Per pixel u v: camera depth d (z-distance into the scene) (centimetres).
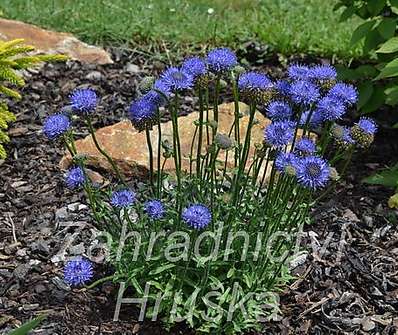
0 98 193
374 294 135
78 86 202
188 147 168
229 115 178
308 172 111
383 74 157
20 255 141
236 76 128
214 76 133
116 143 168
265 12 260
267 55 227
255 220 123
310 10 263
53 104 194
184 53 226
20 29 219
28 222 150
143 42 232
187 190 123
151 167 125
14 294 131
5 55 144
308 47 230
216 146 122
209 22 245
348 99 122
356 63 220
